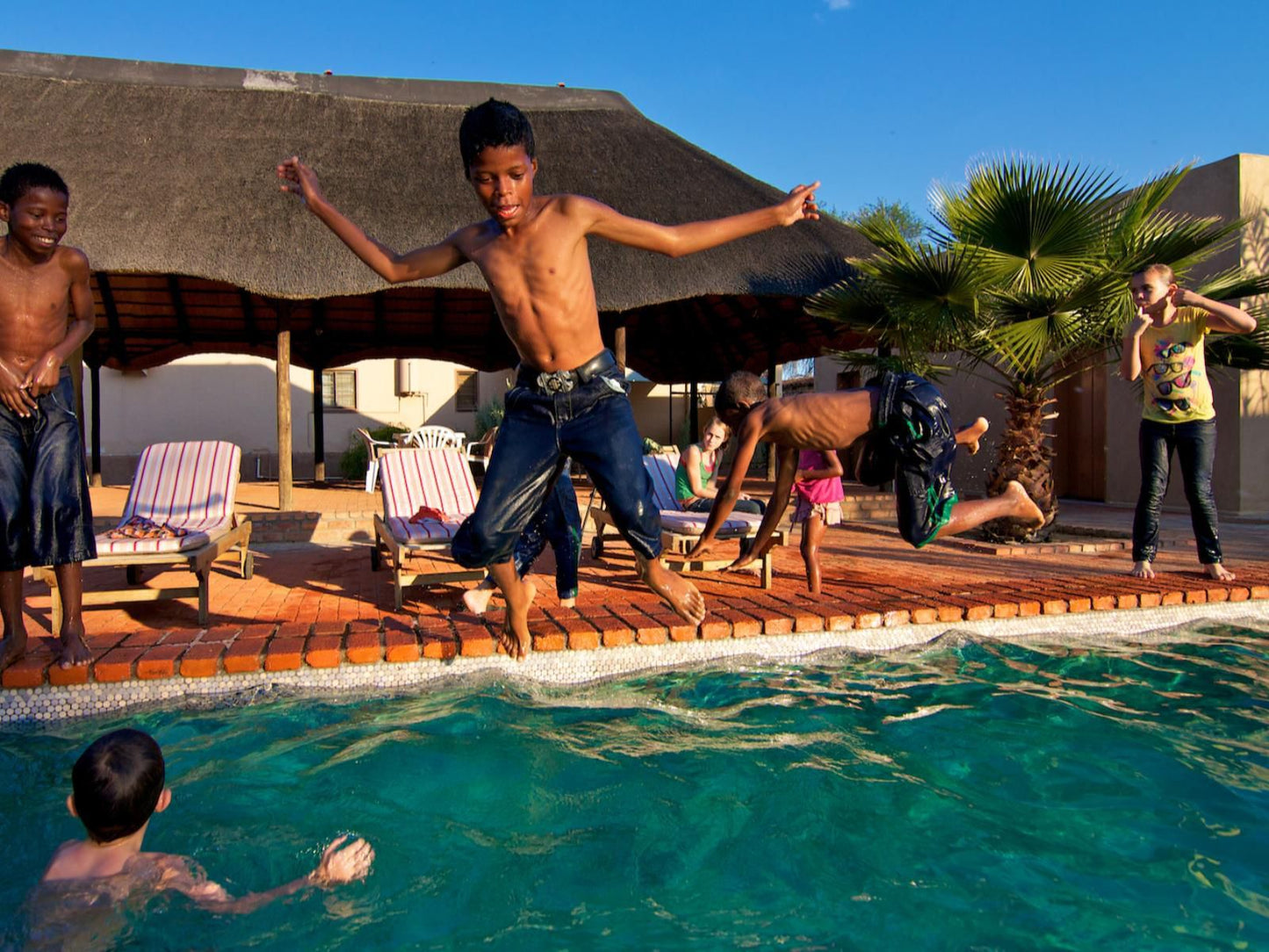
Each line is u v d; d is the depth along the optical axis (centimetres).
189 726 372
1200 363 608
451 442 1359
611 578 664
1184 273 803
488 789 307
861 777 316
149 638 444
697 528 594
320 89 1188
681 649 470
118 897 234
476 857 259
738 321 1480
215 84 1145
